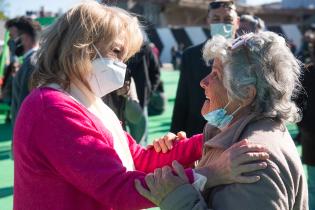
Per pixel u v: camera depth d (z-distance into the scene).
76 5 1.88
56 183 1.75
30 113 1.77
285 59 1.81
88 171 1.70
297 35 37.38
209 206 1.76
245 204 1.66
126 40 1.92
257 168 1.66
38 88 1.86
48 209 1.75
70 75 1.86
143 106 5.45
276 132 1.81
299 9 45.88
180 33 37.16
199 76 3.76
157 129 9.07
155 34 36.59
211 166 1.77
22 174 1.79
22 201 1.80
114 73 1.87
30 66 4.41
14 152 1.82
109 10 1.92
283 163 1.71
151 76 5.75
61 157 1.71
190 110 3.85
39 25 5.16
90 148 1.73
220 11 3.85
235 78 1.81
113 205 1.73
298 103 3.53
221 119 1.90
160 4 37.12
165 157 2.25
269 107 1.83
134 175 1.78
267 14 46.09
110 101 4.12
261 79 1.80
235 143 1.78
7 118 9.95
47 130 1.73
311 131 3.62
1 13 18.25
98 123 1.85
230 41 1.90
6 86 7.68
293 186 1.72
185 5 39.22
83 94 1.91
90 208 1.78
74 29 1.83
